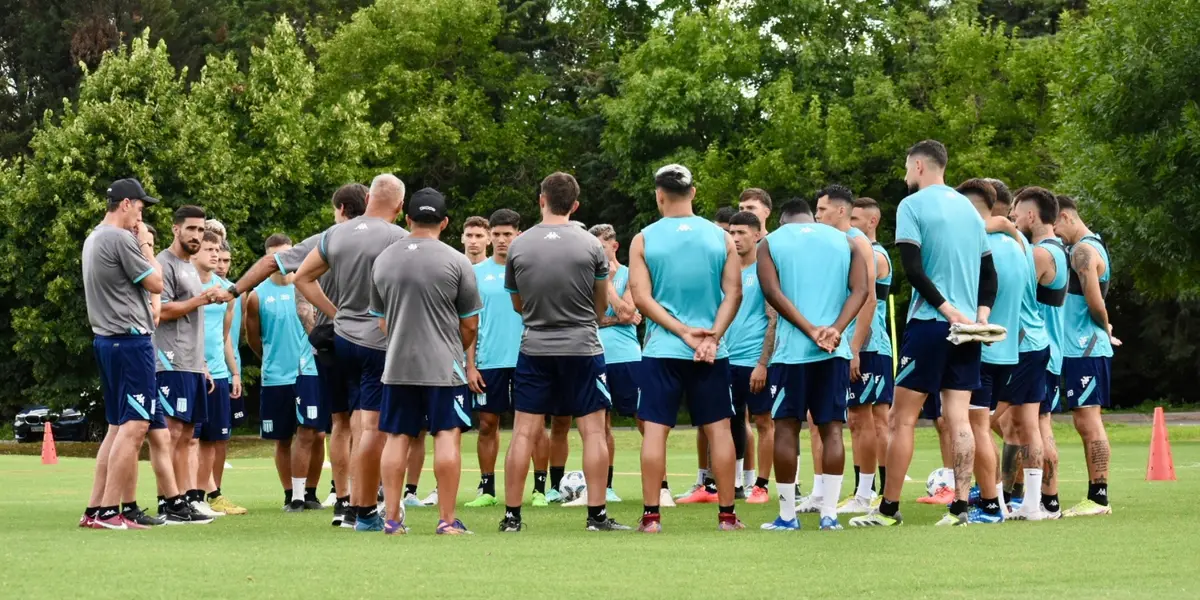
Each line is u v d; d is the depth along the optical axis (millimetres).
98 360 17156
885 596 10195
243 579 11125
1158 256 49406
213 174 65688
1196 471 29547
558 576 11367
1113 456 37250
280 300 22078
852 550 13258
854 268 16375
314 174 70875
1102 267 18781
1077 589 10500
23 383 72938
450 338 15922
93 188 63781
